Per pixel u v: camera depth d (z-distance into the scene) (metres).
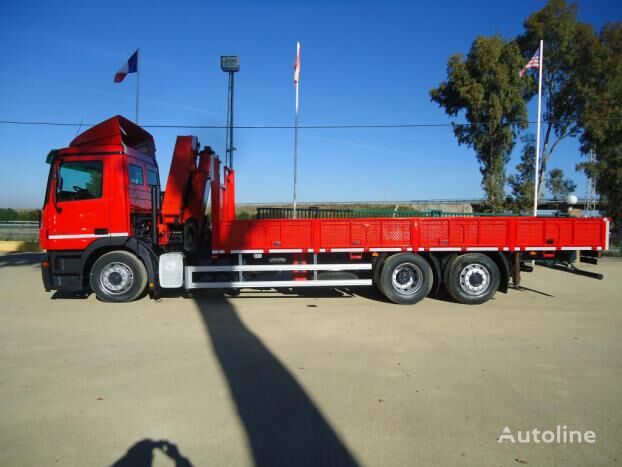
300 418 3.98
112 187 8.74
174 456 3.37
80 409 4.16
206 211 10.28
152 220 9.26
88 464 3.26
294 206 19.86
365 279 9.21
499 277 9.15
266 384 4.76
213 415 4.04
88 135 8.77
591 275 8.91
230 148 21.08
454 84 27.89
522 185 29.44
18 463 3.27
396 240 9.05
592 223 9.23
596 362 5.48
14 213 41.97
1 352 5.87
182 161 9.45
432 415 4.04
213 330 6.97
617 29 28.73
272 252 9.13
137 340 6.42
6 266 16.50
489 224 9.08
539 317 7.93
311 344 6.23
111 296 8.98
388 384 4.76
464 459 3.33
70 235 8.76
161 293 10.16
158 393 4.52
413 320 7.66
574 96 28.75
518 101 27.30
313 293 10.23
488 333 6.84
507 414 4.06
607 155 28.66
